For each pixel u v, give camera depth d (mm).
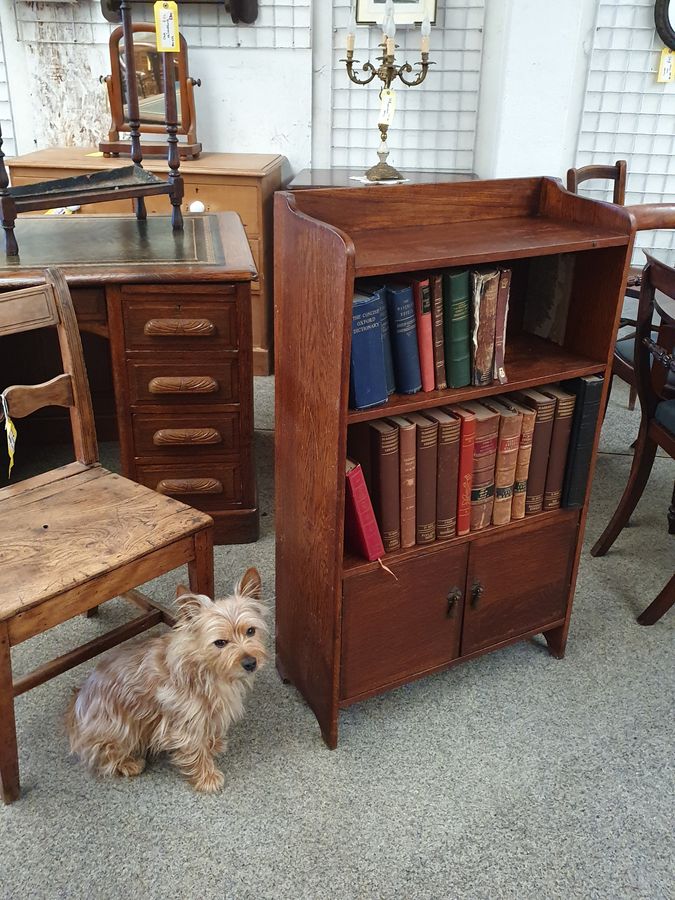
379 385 1615
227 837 1646
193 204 3553
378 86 3990
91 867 1569
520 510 1950
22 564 1570
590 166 3418
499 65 3742
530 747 1908
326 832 1666
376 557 1742
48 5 3842
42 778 1763
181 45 3676
